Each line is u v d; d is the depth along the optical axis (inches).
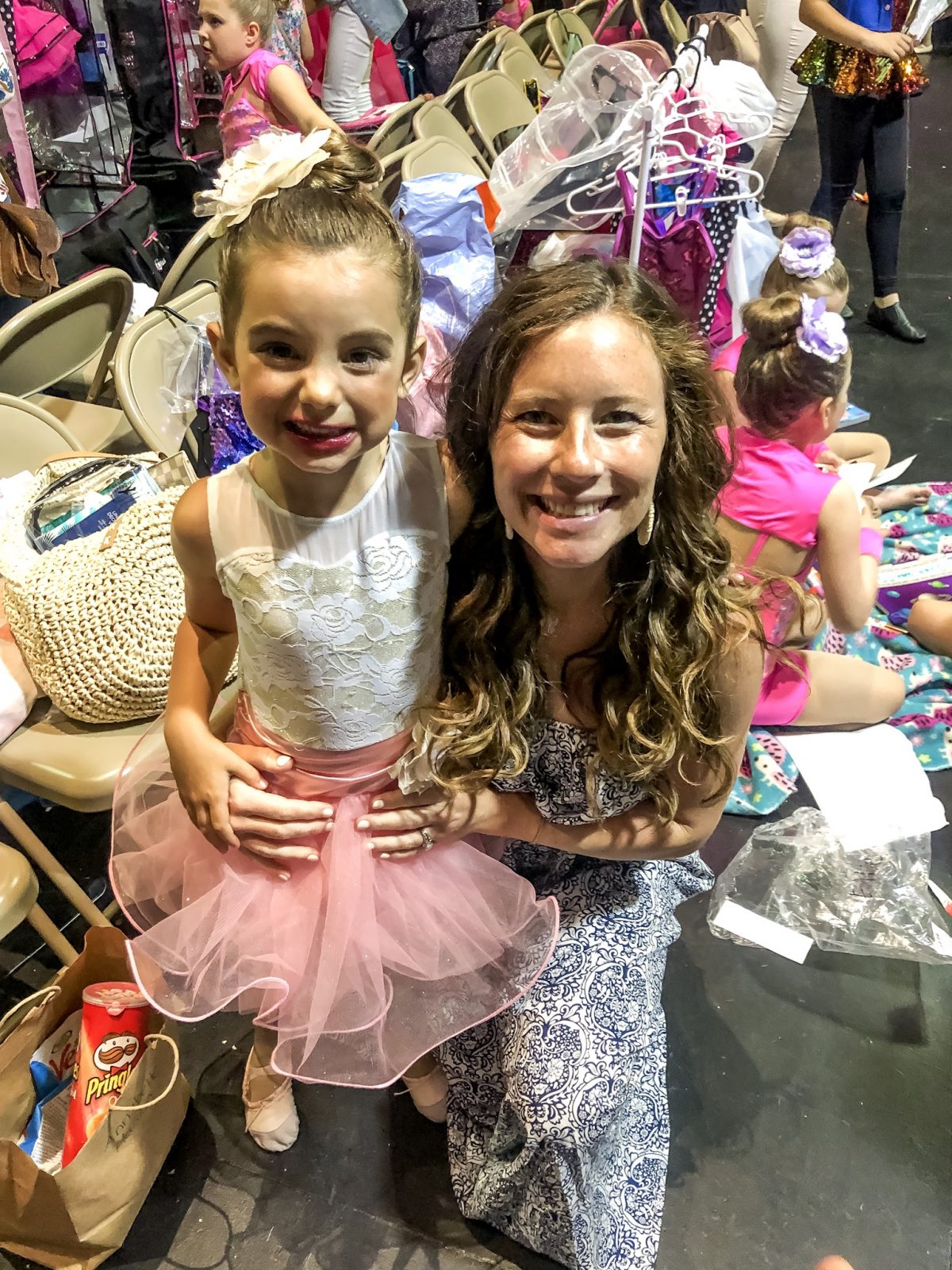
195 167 125.2
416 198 77.2
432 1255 49.8
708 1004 60.2
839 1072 56.8
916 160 175.6
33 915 53.6
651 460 30.5
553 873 47.1
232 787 38.6
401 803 39.1
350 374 28.5
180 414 71.4
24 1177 43.7
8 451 65.2
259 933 39.4
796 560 64.9
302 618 34.4
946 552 87.6
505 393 31.2
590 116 83.4
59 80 119.4
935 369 122.0
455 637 38.3
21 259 74.5
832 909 64.4
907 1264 49.1
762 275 95.3
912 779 70.4
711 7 153.0
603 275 32.1
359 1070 40.6
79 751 53.9
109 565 52.1
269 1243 50.4
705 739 38.0
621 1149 47.8
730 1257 49.3
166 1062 49.0
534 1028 42.6
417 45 163.6
